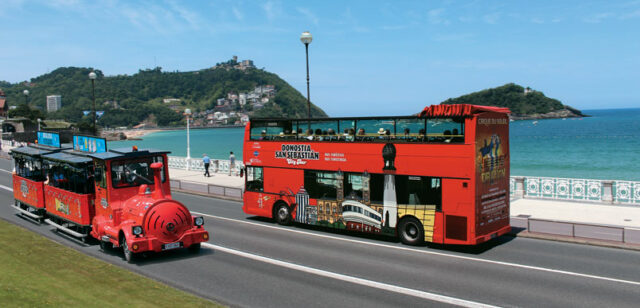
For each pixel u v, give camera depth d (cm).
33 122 13500
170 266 1228
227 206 2334
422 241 1430
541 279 1097
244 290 1025
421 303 937
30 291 906
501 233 1461
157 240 1236
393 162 1479
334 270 1184
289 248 1434
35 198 1788
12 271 1058
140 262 1271
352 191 1590
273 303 939
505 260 1277
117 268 1170
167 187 1424
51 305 835
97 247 1444
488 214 1391
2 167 4350
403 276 1129
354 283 1074
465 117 1336
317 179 1695
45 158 1644
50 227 1753
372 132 1562
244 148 1953
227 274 1153
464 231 1336
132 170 1367
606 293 991
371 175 1537
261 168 1894
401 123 1491
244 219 1961
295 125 1861
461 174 1336
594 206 2041
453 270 1180
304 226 1808
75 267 1154
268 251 1395
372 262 1262
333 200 1645
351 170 1585
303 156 1736
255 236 1617
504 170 1483
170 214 1253
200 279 1110
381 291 1015
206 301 923
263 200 1886
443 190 1375
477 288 1031
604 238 1492
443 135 1398
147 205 1242
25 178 1898
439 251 1388
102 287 985
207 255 1348
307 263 1255
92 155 1392
